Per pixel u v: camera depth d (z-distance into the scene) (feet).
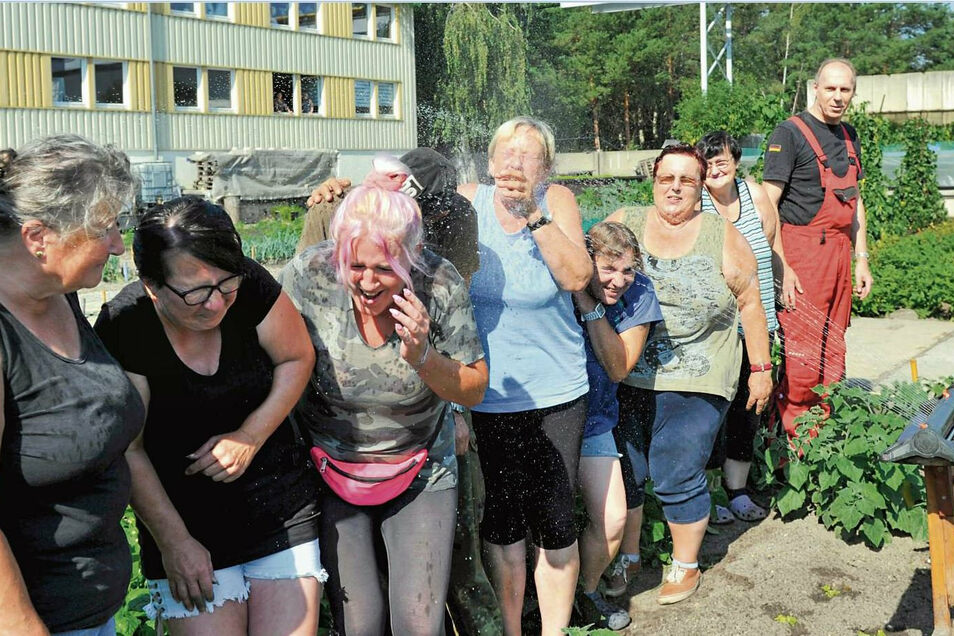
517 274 10.41
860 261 19.22
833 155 17.72
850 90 17.51
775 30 222.69
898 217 51.24
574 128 158.10
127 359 7.78
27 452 6.34
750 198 15.90
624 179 26.99
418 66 97.60
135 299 7.86
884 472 14.60
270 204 89.20
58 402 6.45
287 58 93.66
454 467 9.45
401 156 10.15
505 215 10.59
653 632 12.23
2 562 6.01
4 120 76.95
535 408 10.68
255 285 8.07
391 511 9.23
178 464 8.18
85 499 6.74
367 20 94.94
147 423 8.04
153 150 85.61
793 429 16.90
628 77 181.78
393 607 8.93
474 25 94.53
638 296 11.77
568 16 179.11
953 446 9.00
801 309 17.65
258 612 8.49
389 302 8.31
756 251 15.57
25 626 6.11
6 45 76.18
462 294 8.84
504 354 10.62
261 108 92.73
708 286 12.48
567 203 10.86
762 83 206.18
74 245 6.35
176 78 87.20
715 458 15.46
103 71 82.89
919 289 35.68
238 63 90.53
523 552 11.12
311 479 8.95
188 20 86.84
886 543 14.55
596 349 11.51
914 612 12.46
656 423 12.76
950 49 245.24
